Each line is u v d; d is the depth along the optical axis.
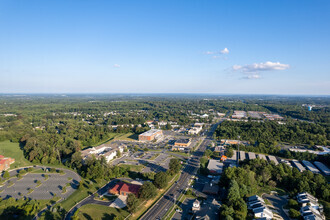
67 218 118.19
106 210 126.06
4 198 138.75
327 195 139.00
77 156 195.50
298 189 145.88
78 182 163.88
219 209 121.88
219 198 141.50
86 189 152.00
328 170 190.62
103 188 154.50
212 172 183.88
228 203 125.44
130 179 170.38
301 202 131.50
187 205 134.00
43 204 132.00
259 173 166.12
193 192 150.25
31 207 121.50
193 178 174.25
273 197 144.50
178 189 155.25
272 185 156.88
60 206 127.56
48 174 178.25
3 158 198.25
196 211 125.56
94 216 120.00
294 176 164.62
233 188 133.12
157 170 190.50
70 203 133.25
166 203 135.88
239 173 153.25
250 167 177.25
